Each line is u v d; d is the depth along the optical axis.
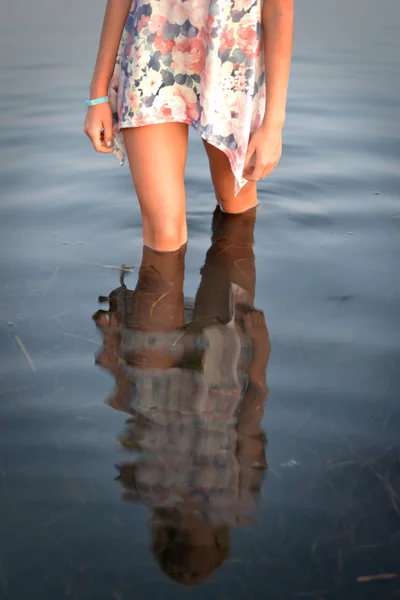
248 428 1.56
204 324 2.00
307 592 1.18
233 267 2.34
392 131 3.65
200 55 2.21
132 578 1.21
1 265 2.31
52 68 4.71
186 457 1.48
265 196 2.92
